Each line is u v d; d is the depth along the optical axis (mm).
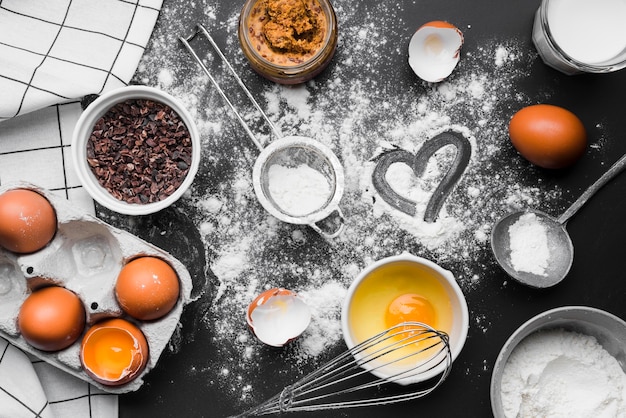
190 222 713
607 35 693
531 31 717
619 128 715
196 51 718
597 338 696
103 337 672
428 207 712
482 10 716
